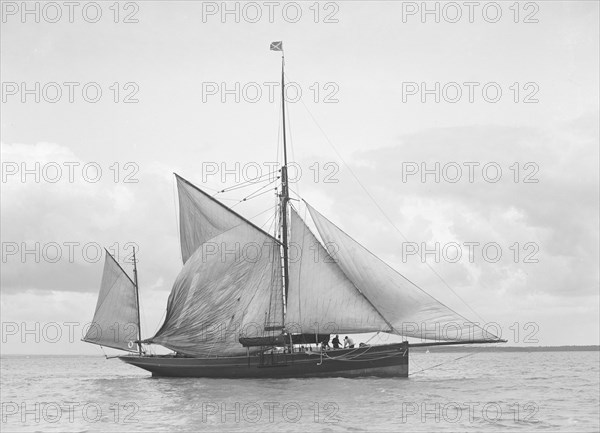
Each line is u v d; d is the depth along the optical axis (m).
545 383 50.69
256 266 55.66
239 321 55.38
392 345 50.06
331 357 51.00
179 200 57.88
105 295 65.19
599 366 95.56
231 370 54.03
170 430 30.23
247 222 55.88
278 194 56.91
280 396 41.53
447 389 44.94
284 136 57.88
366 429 29.66
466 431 28.94
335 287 51.16
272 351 53.31
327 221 52.19
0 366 134.75
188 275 57.34
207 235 56.81
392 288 50.03
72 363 169.88
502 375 66.25
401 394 42.09
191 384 51.47
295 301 52.69
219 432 29.52
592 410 34.94
